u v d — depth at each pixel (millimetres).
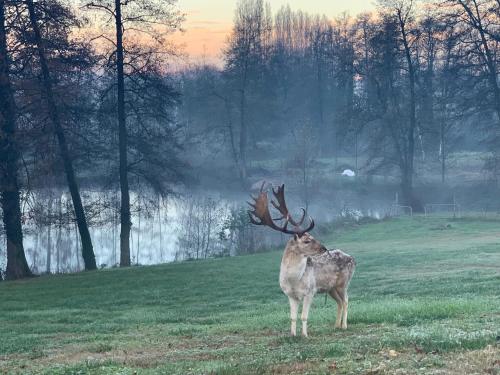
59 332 19344
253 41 84500
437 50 66812
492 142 62656
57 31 34344
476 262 29953
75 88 35344
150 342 16094
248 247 45031
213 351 13805
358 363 10688
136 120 41656
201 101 82750
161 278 30500
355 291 24531
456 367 9898
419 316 16031
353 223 53375
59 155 35750
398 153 66688
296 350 12688
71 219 38062
